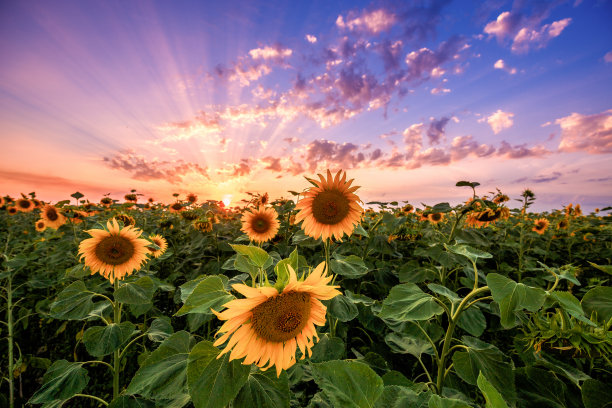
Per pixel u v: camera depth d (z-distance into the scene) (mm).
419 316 1797
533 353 2205
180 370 1524
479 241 3424
